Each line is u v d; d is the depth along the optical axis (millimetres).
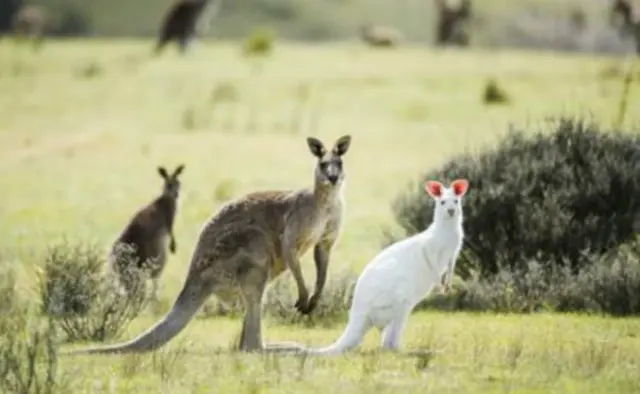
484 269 74750
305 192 56031
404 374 50281
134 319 66625
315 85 198125
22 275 83562
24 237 101625
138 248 74062
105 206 118062
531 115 166000
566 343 57250
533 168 76562
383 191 122125
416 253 53844
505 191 74625
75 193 124938
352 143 153875
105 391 48656
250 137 160625
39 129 168625
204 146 154375
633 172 74938
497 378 49781
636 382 49312
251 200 56531
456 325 63375
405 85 193750
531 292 69062
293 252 55719
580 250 72875
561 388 48406
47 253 79562
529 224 73688
